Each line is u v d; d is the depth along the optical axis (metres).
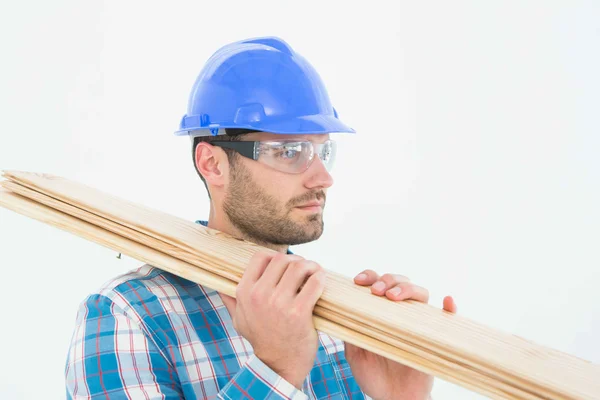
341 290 1.12
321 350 1.59
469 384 0.92
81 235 1.25
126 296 1.37
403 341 0.98
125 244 1.21
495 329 1.06
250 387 1.10
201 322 1.41
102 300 1.36
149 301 1.38
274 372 1.10
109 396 1.23
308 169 1.46
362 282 1.21
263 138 1.47
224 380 1.37
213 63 1.57
